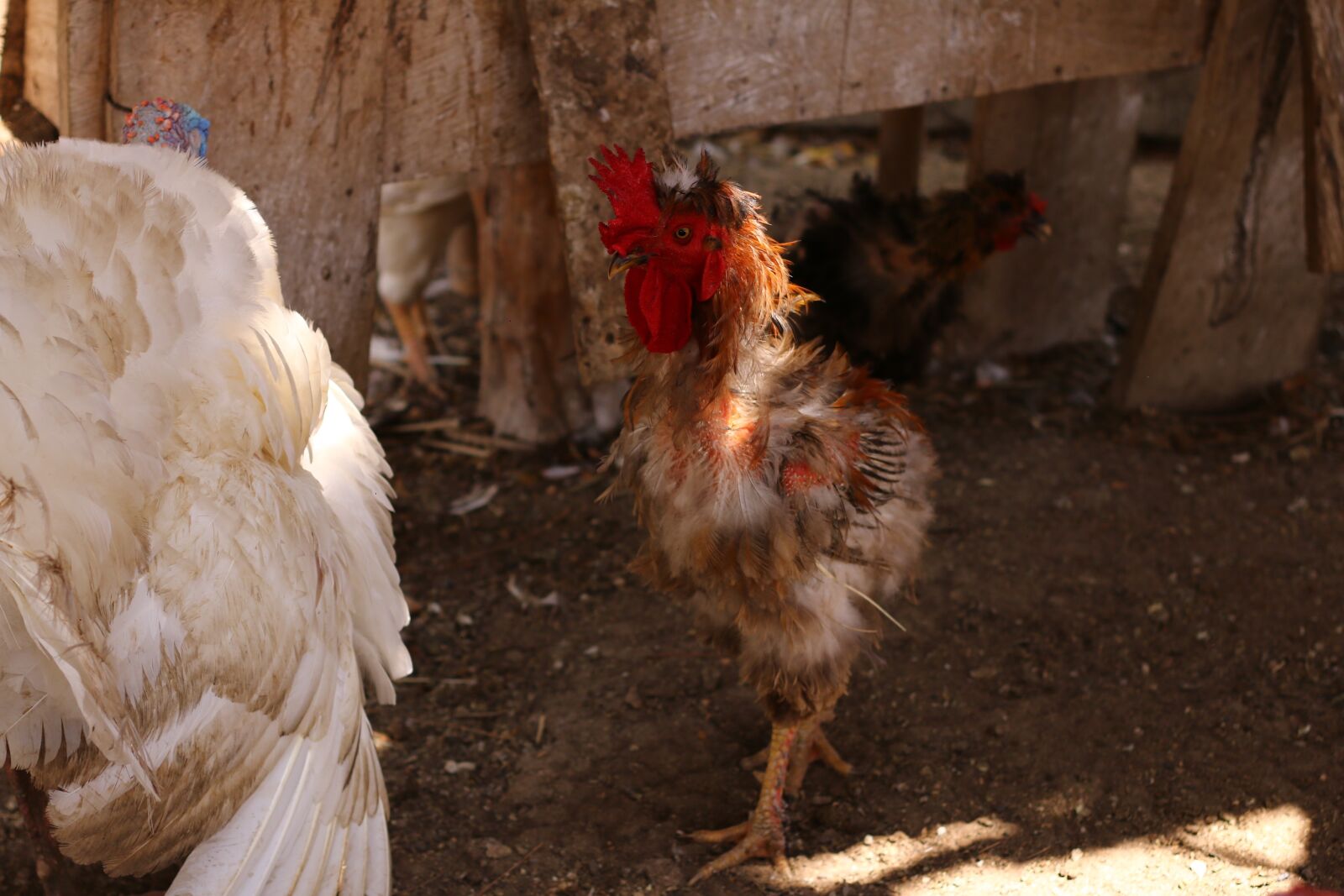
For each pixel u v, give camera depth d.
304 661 2.36
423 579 4.40
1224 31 4.76
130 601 2.20
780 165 8.64
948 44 4.23
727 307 2.67
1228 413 5.58
